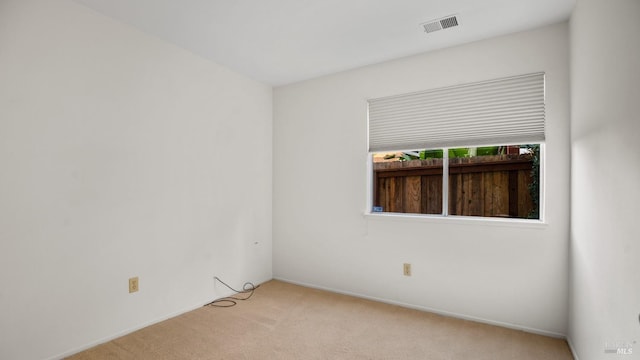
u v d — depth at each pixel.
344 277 3.40
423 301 2.95
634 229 1.24
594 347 1.74
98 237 2.28
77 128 2.16
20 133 1.90
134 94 2.49
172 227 2.77
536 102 2.51
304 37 2.65
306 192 3.66
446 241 2.85
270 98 3.90
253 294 3.37
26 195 1.93
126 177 2.44
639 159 1.19
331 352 2.21
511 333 2.49
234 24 2.44
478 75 2.70
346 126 3.39
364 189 3.29
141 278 2.54
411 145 3.04
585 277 1.92
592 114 1.77
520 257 2.54
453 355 2.18
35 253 1.97
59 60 2.07
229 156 3.33
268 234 3.86
